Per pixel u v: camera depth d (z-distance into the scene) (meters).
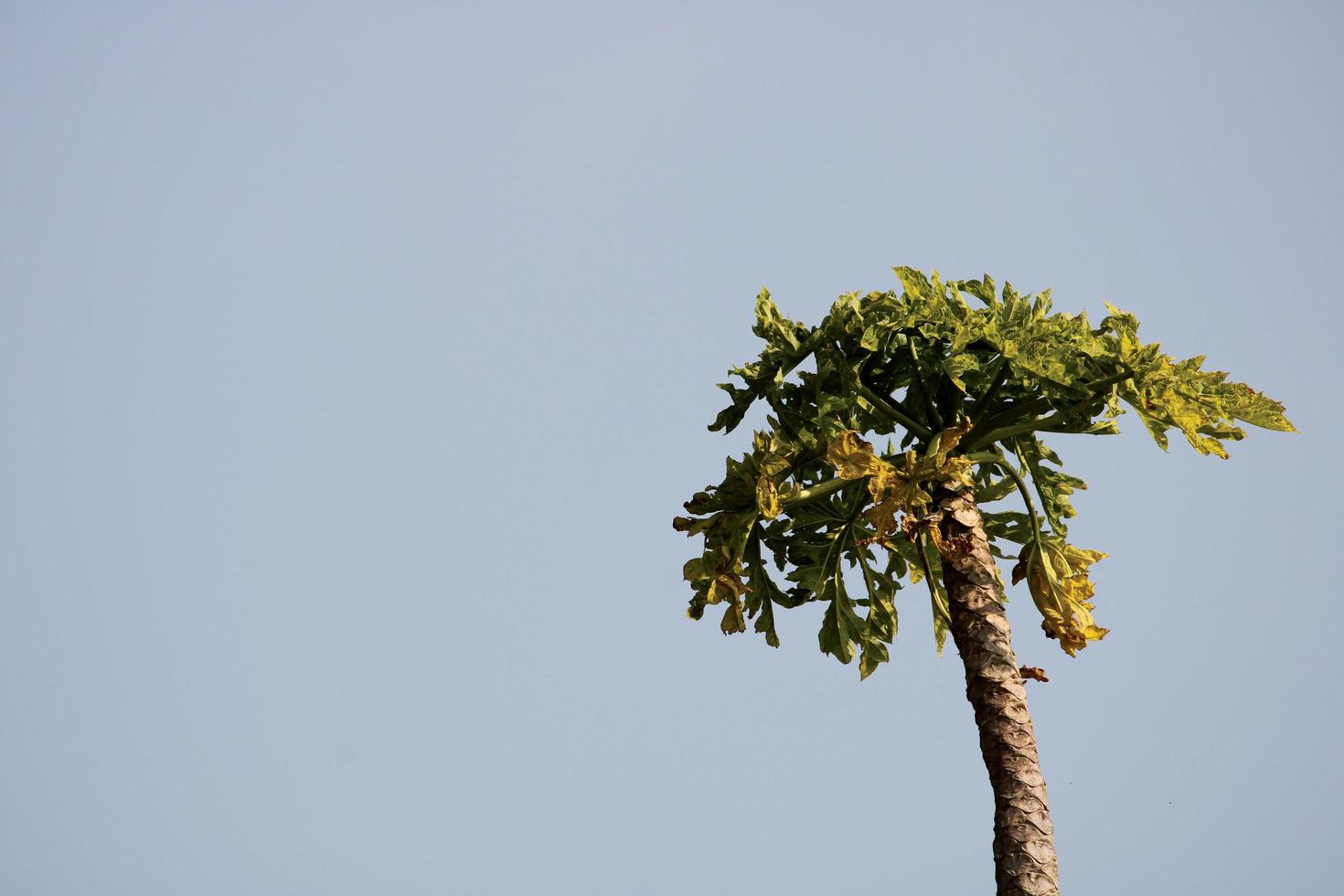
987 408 37.16
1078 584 36.97
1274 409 32.31
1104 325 34.28
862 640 39.78
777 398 38.31
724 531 37.94
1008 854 33.12
